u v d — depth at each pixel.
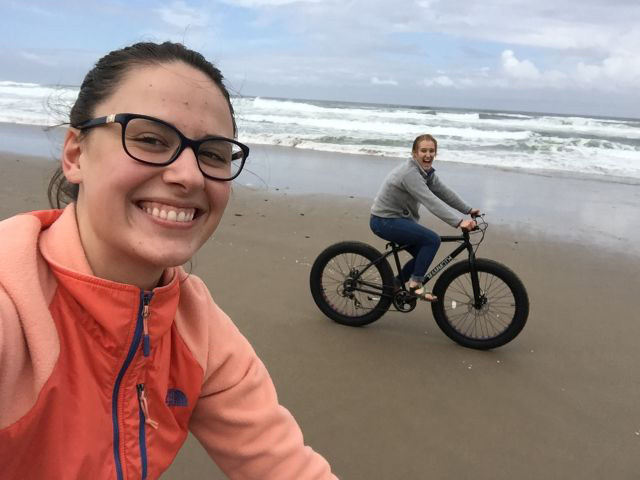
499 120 31.50
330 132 20.59
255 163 12.48
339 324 4.38
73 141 1.04
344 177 10.97
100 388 1.00
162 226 0.99
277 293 4.91
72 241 0.99
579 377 3.69
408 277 4.28
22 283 0.88
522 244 6.88
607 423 3.17
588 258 6.36
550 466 2.78
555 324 4.56
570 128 27.06
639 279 5.71
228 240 6.33
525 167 13.51
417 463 2.75
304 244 6.37
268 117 26.91
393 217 4.14
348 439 2.92
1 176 8.88
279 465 1.23
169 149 0.98
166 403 1.14
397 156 14.43
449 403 3.32
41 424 0.89
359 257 4.92
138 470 1.05
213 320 1.25
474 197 9.64
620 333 4.41
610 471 2.76
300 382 3.48
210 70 1.08
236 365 1.24
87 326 0.97
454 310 4.74
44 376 0.88
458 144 18.53
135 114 0.95
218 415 1.23
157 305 1.04
